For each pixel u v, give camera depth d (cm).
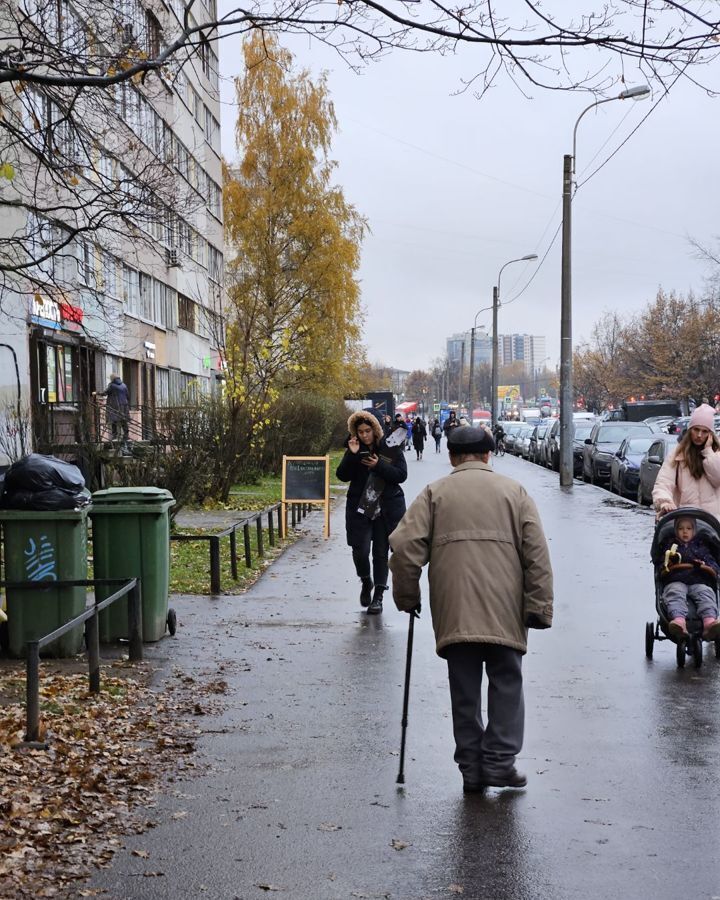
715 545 888
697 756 635
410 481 3359
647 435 3312
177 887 453
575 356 10469
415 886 453
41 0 970
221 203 5656
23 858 473
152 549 969
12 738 643
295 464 1978
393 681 829
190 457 1961
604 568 1466
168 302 4397
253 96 4547
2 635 922
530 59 691
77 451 2020
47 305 2142
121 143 1421
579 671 862
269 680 832
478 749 571
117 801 555
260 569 1488
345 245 4509
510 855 485
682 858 481
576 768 613
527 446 5059
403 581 575
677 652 876
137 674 848
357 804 554
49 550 899
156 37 1055
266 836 510
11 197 1448
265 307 4191
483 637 554
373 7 692
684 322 7362
